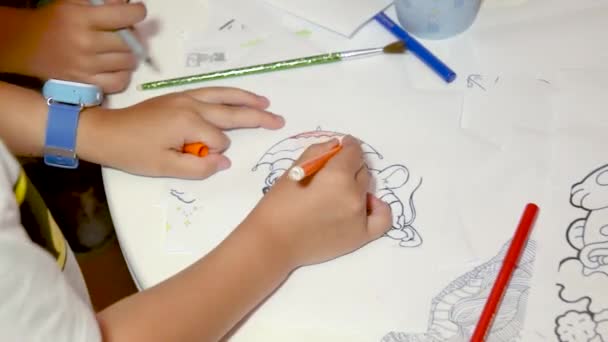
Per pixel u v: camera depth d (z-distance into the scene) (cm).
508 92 70
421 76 73
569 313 56
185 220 65
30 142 73
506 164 65
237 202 66
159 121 70
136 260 63
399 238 62
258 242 61
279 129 71
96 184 106
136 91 77
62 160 73
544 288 57
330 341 57
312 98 72
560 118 67
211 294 59
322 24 78
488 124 68
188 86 76
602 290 56
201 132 69
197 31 80
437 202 63
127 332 58
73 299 55
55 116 72
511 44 73
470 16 74
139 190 68
